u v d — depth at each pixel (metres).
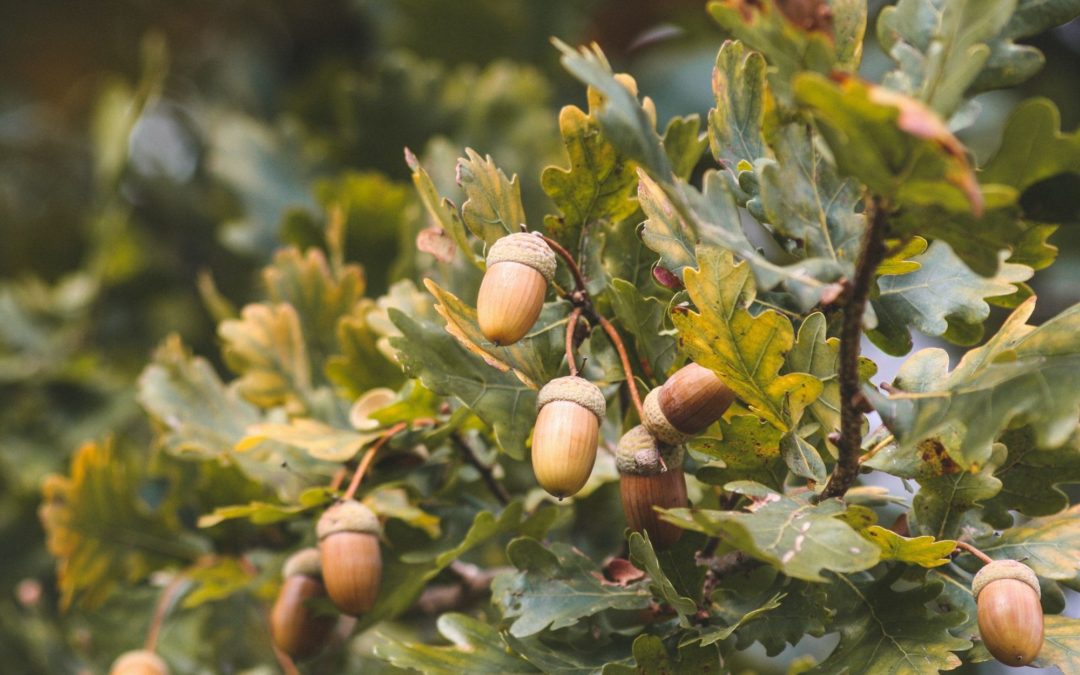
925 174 0.61
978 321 0.71
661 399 0.68
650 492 0.69
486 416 0.72
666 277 0.70
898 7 0.66
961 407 0.65
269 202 1.10
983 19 0.64
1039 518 0.72
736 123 0.70
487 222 0.71
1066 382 0.64
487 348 0.70
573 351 0.72
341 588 0.74
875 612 0.70
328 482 0.80
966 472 0.70
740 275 0.67
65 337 1.17
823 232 0.66
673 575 0.70
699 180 1.00
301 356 0.85
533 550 0.72
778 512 0.66
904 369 0.68
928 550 0.68
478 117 1.11
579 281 0.71
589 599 0.71
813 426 0.69
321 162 1.13
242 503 0.84
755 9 0.64
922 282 0.72
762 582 0.71
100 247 1.19
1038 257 0.71
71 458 1.05
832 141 0.62
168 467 0.88
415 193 0.97
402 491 0.77
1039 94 1.15
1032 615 0.67
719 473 0.70
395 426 0.76
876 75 1.14
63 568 0.87
